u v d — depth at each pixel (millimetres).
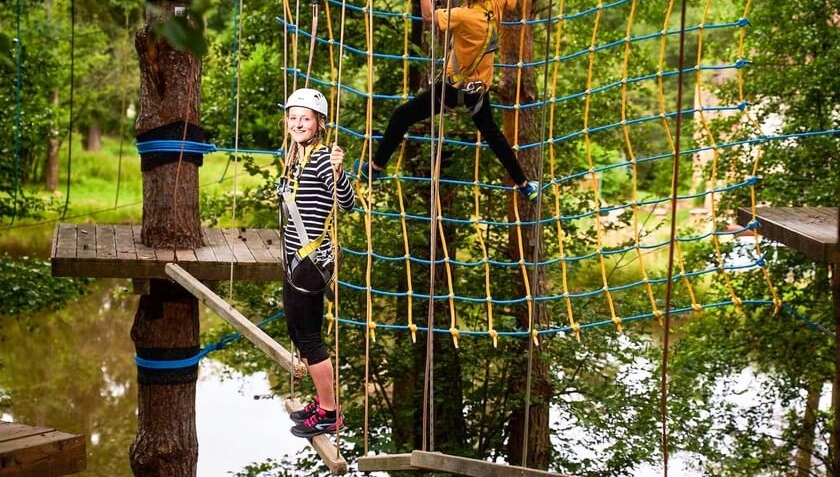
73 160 34656
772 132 14758
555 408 13961
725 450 12672
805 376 12883
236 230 8102
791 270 13719
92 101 30875
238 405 17125
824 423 12836
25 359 18641
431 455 4293
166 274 6914
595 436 12094
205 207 13781
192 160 7359
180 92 7270
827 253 6148
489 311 6395
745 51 14758
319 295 4961
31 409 16562
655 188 16547
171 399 7711
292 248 4859
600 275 15352
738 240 13562
